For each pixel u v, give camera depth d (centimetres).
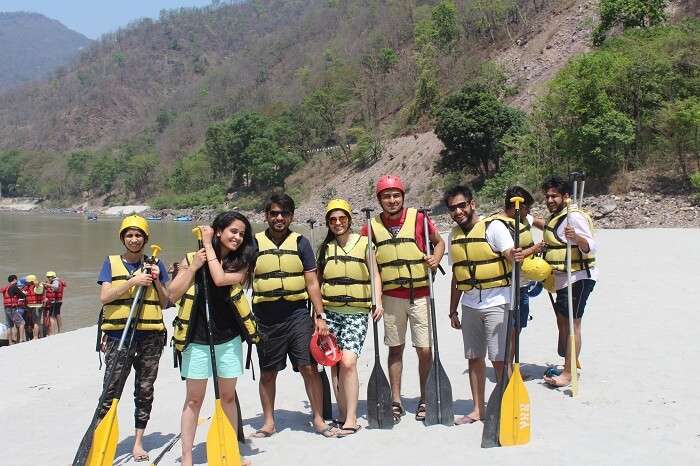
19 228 7456
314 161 9100
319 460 561
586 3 6938
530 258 682
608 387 722
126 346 595
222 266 546
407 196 6319
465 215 631
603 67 3941
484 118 5181
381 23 12569
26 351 1220
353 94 10162
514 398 568
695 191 3516
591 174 3972
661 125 3697
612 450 541
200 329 542
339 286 623
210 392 828
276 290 616
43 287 1753
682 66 3912
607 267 1759
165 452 619
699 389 701
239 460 536
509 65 7119
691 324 1026
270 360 627
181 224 8669
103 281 597
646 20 5316
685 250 2070
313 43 16688
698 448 539
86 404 834
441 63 8162
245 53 19838
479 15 8200
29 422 762
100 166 14350
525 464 520
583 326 1055
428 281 633
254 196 9494
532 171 4419
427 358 651
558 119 4250
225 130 10456
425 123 7550
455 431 610
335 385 680
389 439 599
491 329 620
